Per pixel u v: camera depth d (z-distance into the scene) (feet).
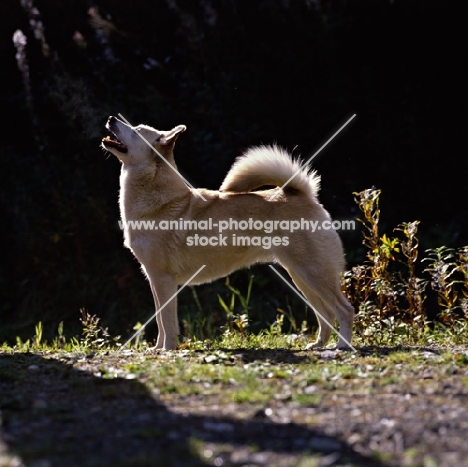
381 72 31.60
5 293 31.73
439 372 14.75
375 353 17.07
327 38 30.68
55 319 30.22
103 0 31.24
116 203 30.66
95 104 29.45
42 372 15.70
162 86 31.09
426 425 11.25
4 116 32.81
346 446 10.56
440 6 31.01
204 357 17.10
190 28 30.12
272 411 12.14
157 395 13.38
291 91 30.40
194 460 10.06
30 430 11.43
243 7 31.07
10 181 31.83
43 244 30.96
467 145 31.04
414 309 20.74
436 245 29.12
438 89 31.48
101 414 12.24
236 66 30.53
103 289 30.60
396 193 30.73
